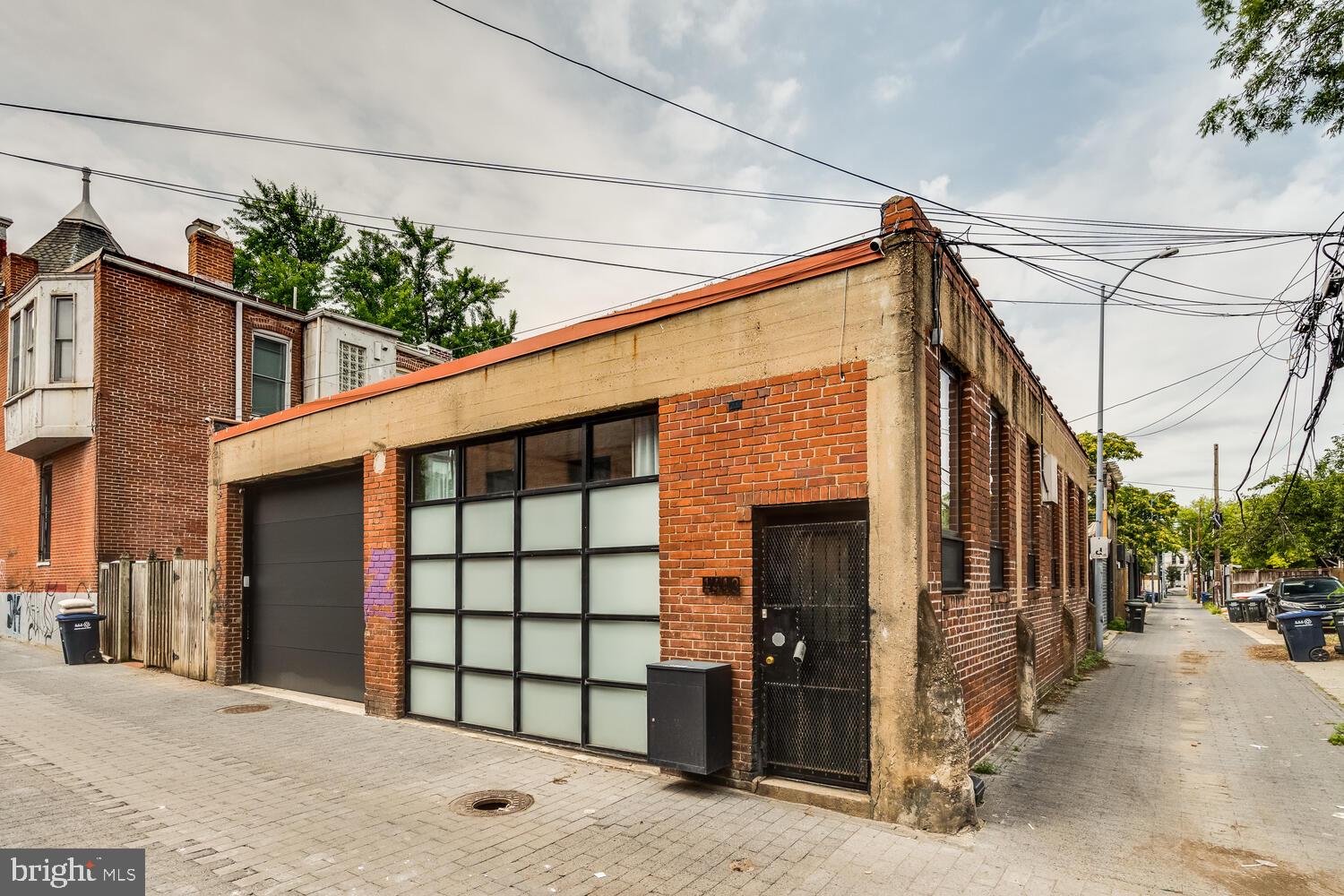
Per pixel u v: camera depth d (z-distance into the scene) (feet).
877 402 19.19
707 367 22.30
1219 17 24.49
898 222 19.31
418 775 22.63
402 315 111.14
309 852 16.81
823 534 20.33
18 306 58.18
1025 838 17.74
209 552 40.91
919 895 14.70
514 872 15.76
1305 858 16.70
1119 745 26.81
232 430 40.34
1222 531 101.86
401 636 31.12
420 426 30.58
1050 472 38.88
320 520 36.55
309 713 31.96
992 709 25.50
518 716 27.02
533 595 26.96
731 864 16.08
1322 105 23.58
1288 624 50.19
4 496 65.77
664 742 20.59
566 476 26.37
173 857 16.58
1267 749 26.37
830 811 19.16
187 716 31.50
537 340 26.61
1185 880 15.53
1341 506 79.71
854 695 19.57
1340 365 22.74
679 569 22.41
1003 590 28.55
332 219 116.78
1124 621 91.56
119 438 53.98
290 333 66.69
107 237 75.15
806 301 20.62
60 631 48.26
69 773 22.95
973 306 25.00
